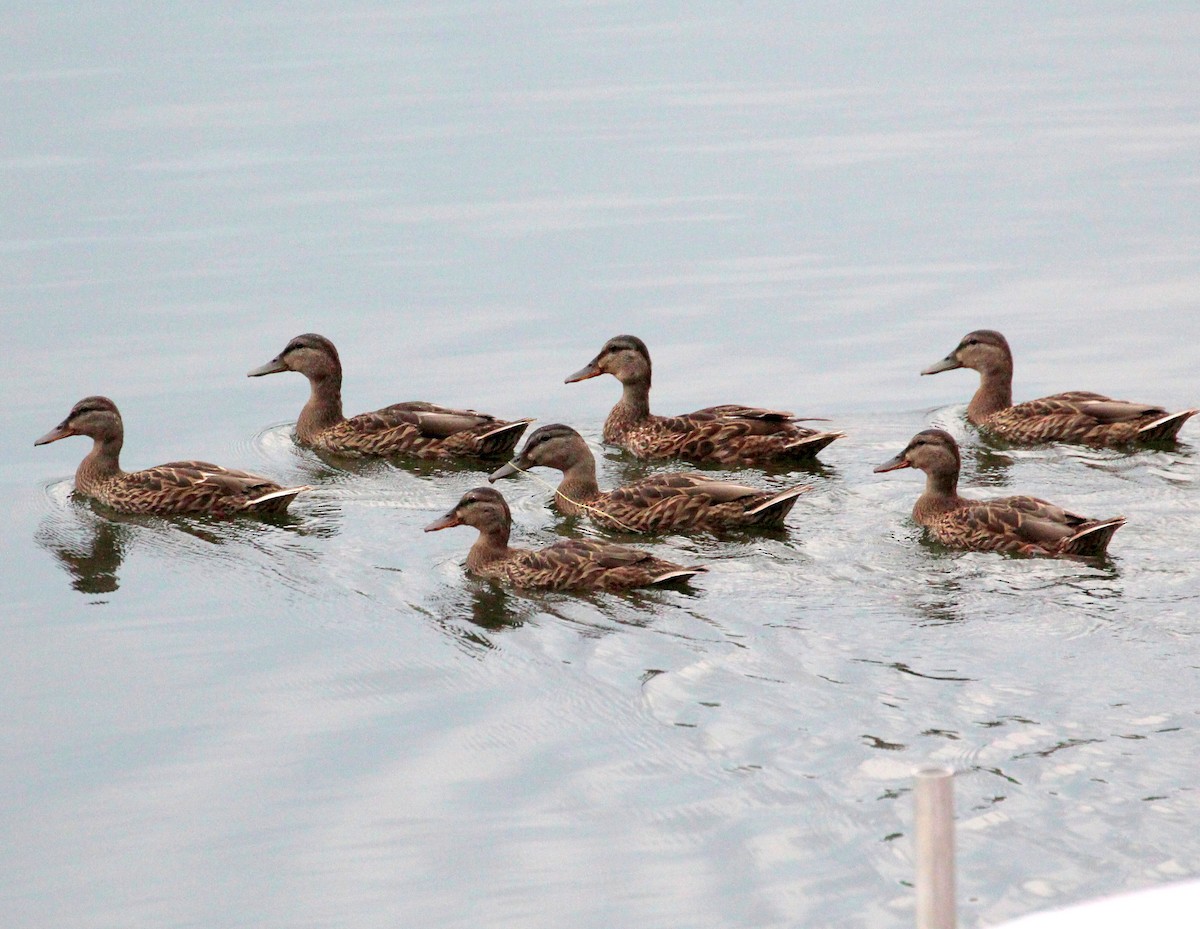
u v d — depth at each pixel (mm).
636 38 52500
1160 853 11680
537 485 21578
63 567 19047
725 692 14758
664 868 12227
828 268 31000
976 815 12266
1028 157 38469
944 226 33406
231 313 29344
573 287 30406
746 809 12828
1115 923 7477
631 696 14883
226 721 15039
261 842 13016
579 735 14328
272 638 16859
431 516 20375
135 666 16312
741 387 25641
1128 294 29188
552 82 46938
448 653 16250
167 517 20703
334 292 30438
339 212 35188
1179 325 27672
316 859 12711
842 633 15969
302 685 15711
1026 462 21578
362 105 44562
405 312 29359
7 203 35969
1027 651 15336
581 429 24156
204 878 12594
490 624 16875
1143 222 33188
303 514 20578
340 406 23797
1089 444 22062
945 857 7648
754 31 53375
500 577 18000
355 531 19906
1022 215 33969
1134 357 26453
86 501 21453
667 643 15977
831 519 19594
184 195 36531
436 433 22812
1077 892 11250
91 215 35094
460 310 29375
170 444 23781
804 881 11844
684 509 19391
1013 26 53812
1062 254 31422
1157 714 13891
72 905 12344
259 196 36406
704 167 38188
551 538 19453
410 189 36844
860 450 22453
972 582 17234
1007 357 23312
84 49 51438
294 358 23500
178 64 49438
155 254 32531
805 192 36062
